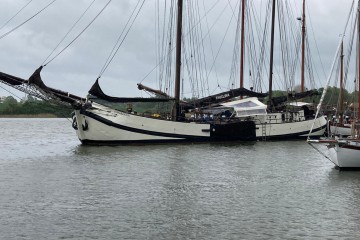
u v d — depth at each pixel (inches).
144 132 2031.3
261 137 2308.1
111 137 1988.2
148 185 1072.8
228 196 958.4
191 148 1908.2
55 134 3277.6
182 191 1006.4
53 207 858.8
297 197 949.8
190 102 2354.8
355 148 1275.8
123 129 1991.9
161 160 1508.4
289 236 695.7
